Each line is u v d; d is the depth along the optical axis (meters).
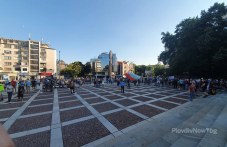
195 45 28.09
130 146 4.81
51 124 7.18
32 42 88.00
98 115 8.69
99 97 15.54
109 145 4.95
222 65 25.23
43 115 8.73
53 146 5.02
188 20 32.25
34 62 88.81
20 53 76.19
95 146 4.98
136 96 16.31
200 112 8.45
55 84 27.66
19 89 14.15
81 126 6.89
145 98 14.97
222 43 25.14
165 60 40.34
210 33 25.27
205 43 24.78
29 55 86.44
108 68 96.56
